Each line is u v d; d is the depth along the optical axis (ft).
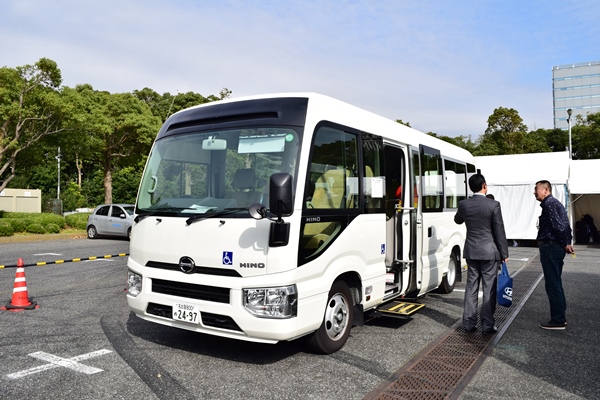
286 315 14.24
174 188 16.81
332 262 16.29
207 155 16.49
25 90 65.72
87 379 14.33
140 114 96.63
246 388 13.73
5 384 13.92
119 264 39.52
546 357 16.74
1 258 43.98
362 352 17.12
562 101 422.82
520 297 27.43
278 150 15.43
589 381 14.53
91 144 82.64
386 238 20.71
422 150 24.23
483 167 67.41
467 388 13.91
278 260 14.23
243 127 16.22
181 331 19.56
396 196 22.21
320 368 15.39
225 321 14.69
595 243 65.16
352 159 17.93
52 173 160.56
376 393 13.44
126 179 146.41
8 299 25.86
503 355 16.94
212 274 15.02
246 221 14.64
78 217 77.71
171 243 15.89
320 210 15.72
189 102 139.03
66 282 31.22
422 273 23.44
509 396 13.35
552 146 167.32
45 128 71.56
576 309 24.47
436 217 25.61
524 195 60.54
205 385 13.93
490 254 19.19
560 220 19.99
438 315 23.03
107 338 18.56
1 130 66.85
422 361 16.19
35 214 78.54
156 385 13.92
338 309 17.07
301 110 15.84
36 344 17.78
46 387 13.71
